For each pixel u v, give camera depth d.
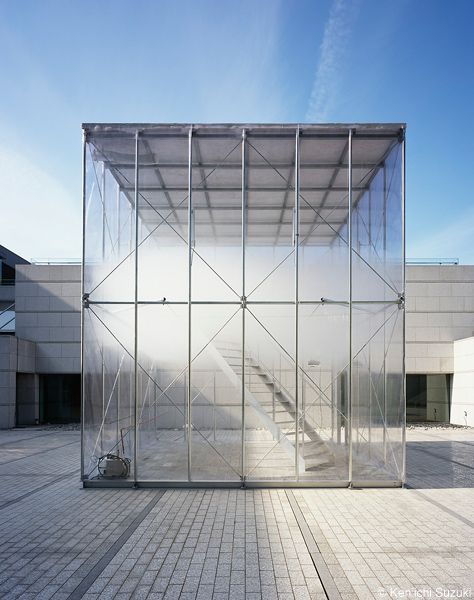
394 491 8.52
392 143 9.36
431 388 20.97
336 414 11.66
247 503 7.70
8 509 7.43
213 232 12.59
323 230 12.34
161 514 7.14
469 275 20.69
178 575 5.16
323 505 7.62
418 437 16.17
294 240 9.22
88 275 9.23
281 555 5.67
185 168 10.32
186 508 7.43
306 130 9.14
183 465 9.79
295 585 4.93
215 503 7.70
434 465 11.03
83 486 8.70
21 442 14.75
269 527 6.59
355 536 6.27
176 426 14.49
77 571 5.26
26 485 8.95
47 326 20.11
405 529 6.53
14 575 5.17
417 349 20.48
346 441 10.25
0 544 6.02
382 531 6.45
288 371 12.37
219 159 9.98
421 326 20.52
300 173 10.45
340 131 9.15
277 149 9.66
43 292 20.23
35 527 6.61
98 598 4.69
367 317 10.26
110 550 5.82
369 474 9.15
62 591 4.82
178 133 9.20
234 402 14.61
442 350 20.45
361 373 10.59
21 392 19.89
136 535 6.30
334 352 10.27
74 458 11.84
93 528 6.56
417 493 8.39
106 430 9.70
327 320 10.35
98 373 9.34
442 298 20.59
